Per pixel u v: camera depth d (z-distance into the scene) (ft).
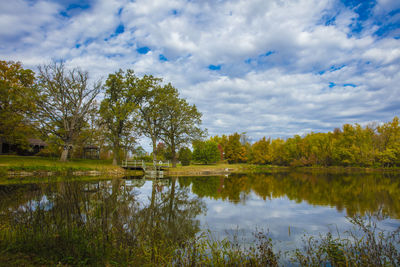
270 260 17.72
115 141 119.44
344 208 41.88
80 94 104.83
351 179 100.99
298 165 234.38
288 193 59.88
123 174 104.22
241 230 28.09
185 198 50.03
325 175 127.34
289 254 20.58
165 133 128.77
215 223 31.04
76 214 19.90
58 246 16.89
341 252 20.17
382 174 134.62
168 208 38.34
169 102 123.54
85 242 17.57
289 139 261.24
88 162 114.52
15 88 95.30
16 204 22.74
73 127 102.06
